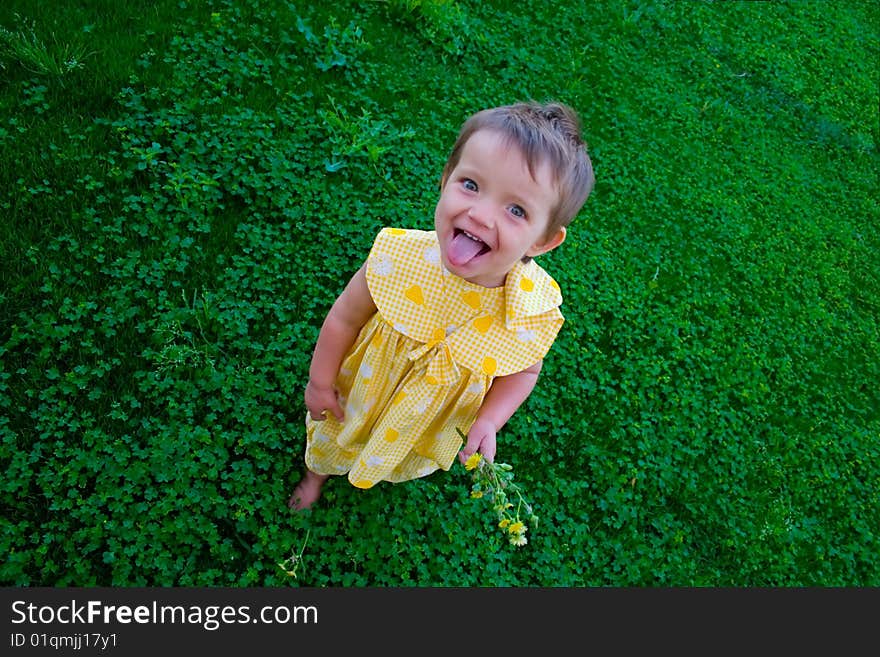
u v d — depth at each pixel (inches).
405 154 176.2
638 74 265.4
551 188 71.1
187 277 132.0
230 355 126.6
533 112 74.3
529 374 93.7
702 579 140.9
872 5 436.8
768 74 320.2
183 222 138.6
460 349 86.1
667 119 256.8
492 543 126.3
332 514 116.2
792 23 372.2
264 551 110.0
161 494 108.6
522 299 84.1
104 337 118.8
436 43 213.5
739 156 265.7
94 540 101.1
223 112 158.2
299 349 130.9
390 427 92.2
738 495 159.5
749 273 217.9
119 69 151.6
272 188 151.6
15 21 149.0
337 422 103.9
